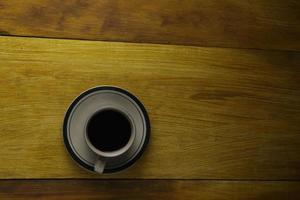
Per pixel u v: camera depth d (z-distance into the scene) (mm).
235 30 905
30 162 824
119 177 842
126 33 870
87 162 820
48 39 848
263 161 887
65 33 854
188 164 864
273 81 908
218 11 903
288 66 917
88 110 827
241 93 895
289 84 913
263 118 897
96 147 810
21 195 814
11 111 829
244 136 888
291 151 899
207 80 887
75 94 846
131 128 790
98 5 866
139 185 845
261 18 916
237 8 910
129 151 828
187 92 878
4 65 834
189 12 894
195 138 871
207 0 901
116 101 834
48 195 821
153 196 846
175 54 882
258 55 908
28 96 835
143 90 866
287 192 887
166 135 863
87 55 856
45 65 844
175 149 863
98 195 833
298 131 905
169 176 856
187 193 857
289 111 907
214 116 882
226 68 895
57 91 843
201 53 890
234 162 878
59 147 833
